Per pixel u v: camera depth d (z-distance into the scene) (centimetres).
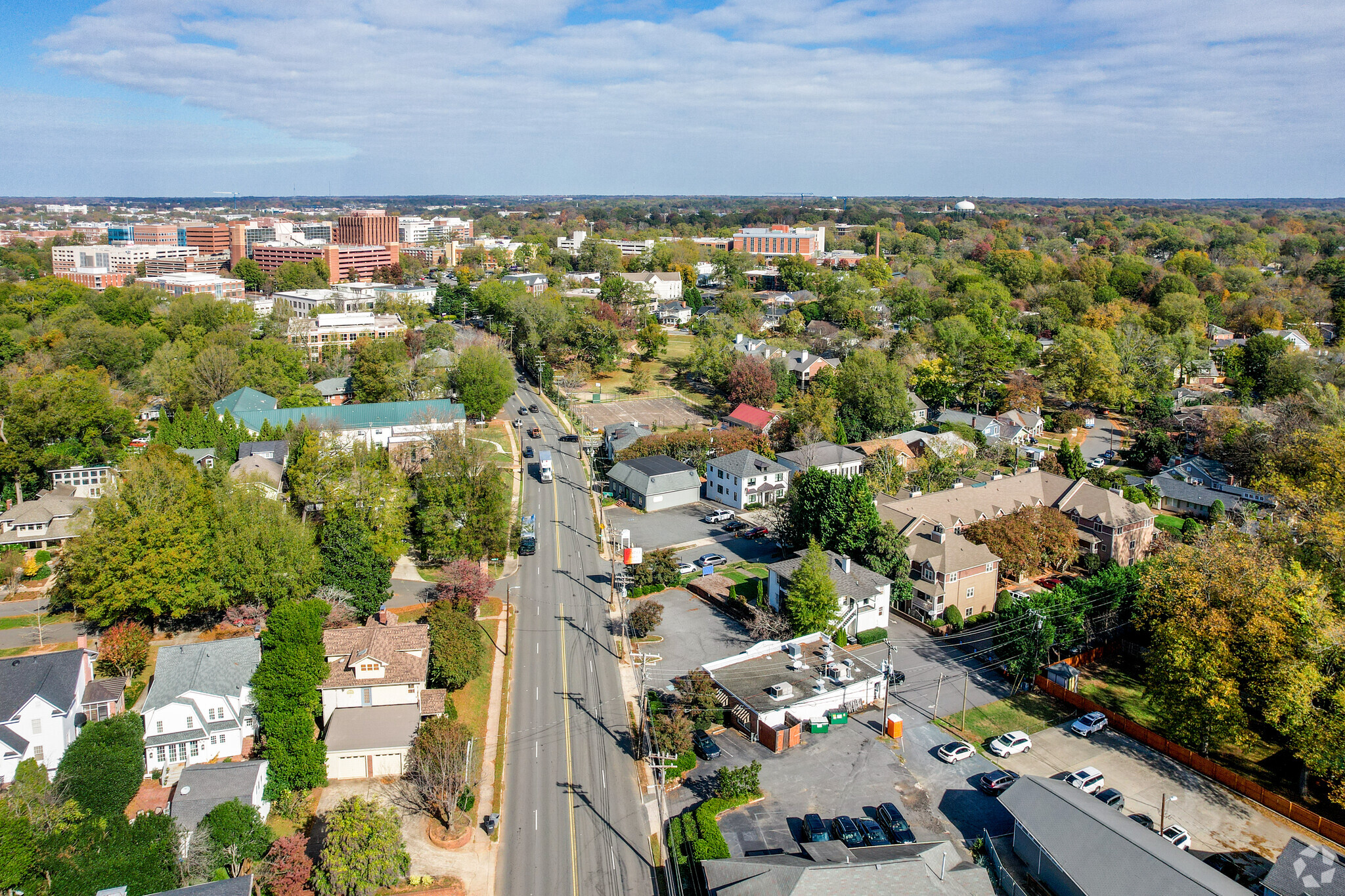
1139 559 11056
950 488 12350
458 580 9025
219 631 8538
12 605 9156
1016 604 8269
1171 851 5378
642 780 6700
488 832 6094
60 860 5122
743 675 7831
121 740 6412
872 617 9012
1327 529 8375
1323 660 6662
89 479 11775
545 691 7875
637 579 9862
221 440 12388
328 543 8850
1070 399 18550
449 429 12756
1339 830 5988
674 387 19862
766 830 6053
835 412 15762
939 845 5519
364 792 6512
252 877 5234
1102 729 7425
